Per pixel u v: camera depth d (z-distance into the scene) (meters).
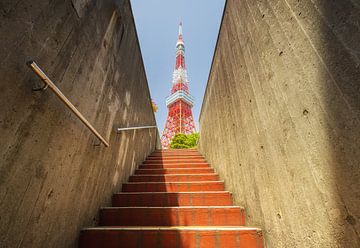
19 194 0.85
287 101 1.11
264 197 1.36
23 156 0.87
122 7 2.22
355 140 0.66
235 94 2.14
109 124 1.95
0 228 0.75
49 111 1.05
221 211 1.70
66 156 1.22
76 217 1.33
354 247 0.66
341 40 0.74
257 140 1.52
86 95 1.45
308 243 0.89
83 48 1.38
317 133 0.86
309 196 0.90
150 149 5.21
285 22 1.14
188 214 1.70
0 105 0.75
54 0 1.06
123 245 1.34
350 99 0.69
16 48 0.81
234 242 1.32
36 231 0.95
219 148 2.93
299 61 1.00
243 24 1.90
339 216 0.73
